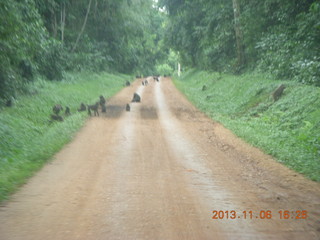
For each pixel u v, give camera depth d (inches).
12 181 266.7
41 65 1003.9
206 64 1568.7
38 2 1074.7
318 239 181.9
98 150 399.5
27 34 708.7
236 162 361.7
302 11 846.5
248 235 185.2
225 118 664.4
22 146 390.3
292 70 776.3
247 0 1065.5
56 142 419.2
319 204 240.5
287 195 259.0
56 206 222.4
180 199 241.4
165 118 671.1
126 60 2282.2
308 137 454.3
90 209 218.2
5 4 553.9
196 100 951.0
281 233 188.5
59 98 801.6
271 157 388.5
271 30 943.0
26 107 645.3
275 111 625.9
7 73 631.2
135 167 329.4
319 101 550.9
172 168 329.1
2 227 188.2
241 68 1129.4
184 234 184.5
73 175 297.7
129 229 189.2
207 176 305.3
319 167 339.6
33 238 175.6
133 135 496.1
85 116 645.3
